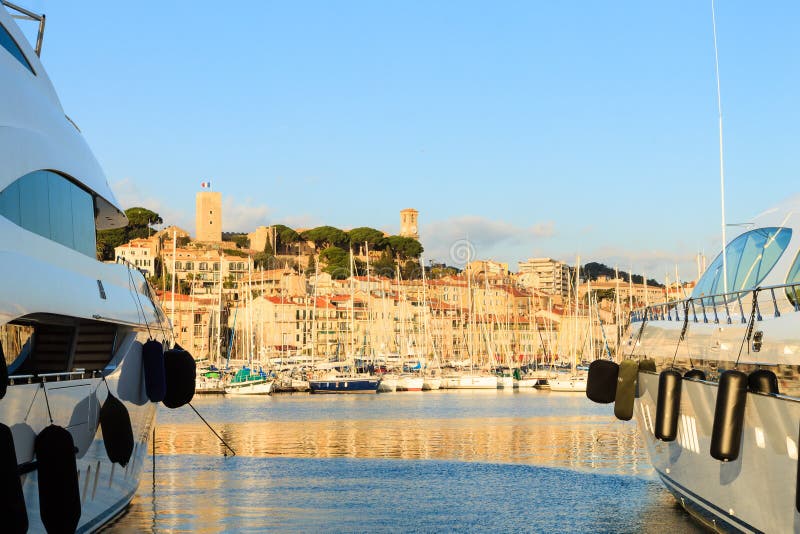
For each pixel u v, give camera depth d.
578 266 130.50
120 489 19.91
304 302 197.00
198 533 21.56
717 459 15.16
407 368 141.12
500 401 93.88
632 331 24.27
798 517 13.18
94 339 17.80
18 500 11.89
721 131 20.83
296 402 92.31
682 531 21.02
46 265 14.43
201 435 50.44
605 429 54.44
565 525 22.64
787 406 12.94
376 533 21.91
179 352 21.14
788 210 17.97
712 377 17.28
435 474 32.62
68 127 17.92
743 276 17.69
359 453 40.44
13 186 14.18
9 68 15.90
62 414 14.95
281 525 22.66
